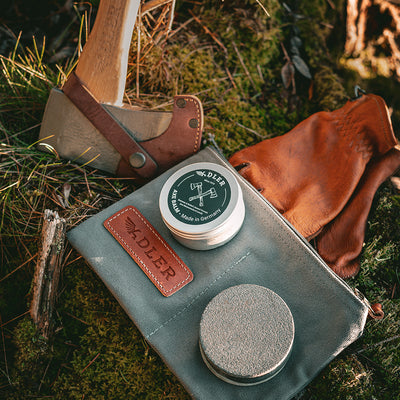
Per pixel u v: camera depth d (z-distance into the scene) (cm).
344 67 63
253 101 62
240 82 62
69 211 52
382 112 50
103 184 54
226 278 45
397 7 61
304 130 53
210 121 59
